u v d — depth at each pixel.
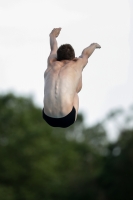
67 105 16.78
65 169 91.44
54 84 17.00
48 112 16.89
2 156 82.94
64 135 101.88
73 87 17.03
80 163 91.44
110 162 67.56
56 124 16.92
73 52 17.70
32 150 83.88
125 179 66.12
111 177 66.81
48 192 81.94
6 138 87.38
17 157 83.69
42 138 86.81
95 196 69.06
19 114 91.12
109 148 70.56
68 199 74.94
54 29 18.53
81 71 17.44
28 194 81.94
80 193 71.75
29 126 88.25
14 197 81.06
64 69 17.20
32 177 83.12
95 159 102.81
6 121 89.62
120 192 66.25
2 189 80.00
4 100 95.75
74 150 102.12
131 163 66.19
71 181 75.62
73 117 16.86
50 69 17.39
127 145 67.44
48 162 84.44
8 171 82.12
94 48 18.05
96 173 72.81
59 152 91.69
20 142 84.12
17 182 83.12
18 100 96.56
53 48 18.06
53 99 16.86
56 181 82.31
